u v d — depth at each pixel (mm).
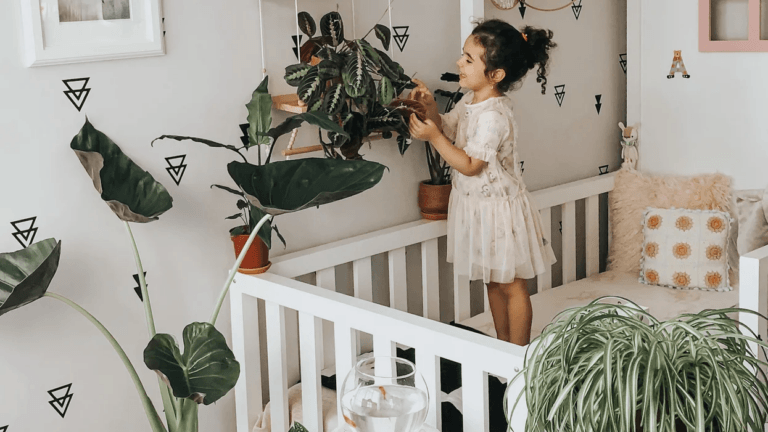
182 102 1816
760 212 2463
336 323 1709
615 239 2693
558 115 2613
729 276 2516
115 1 1686
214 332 1592
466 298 2383
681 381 1131
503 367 1438
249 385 1935
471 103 2117
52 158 1656
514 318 2162
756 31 2410
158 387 1891
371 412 1307
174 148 1818
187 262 1882
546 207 2498
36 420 1707
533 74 2500
